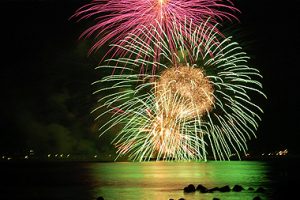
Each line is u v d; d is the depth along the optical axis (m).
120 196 44.22
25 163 106.81
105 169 86.44
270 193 43.06
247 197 40.59
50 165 101.44
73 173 76.62
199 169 82.75
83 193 47.47
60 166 97.69
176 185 53.75
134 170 82.00
